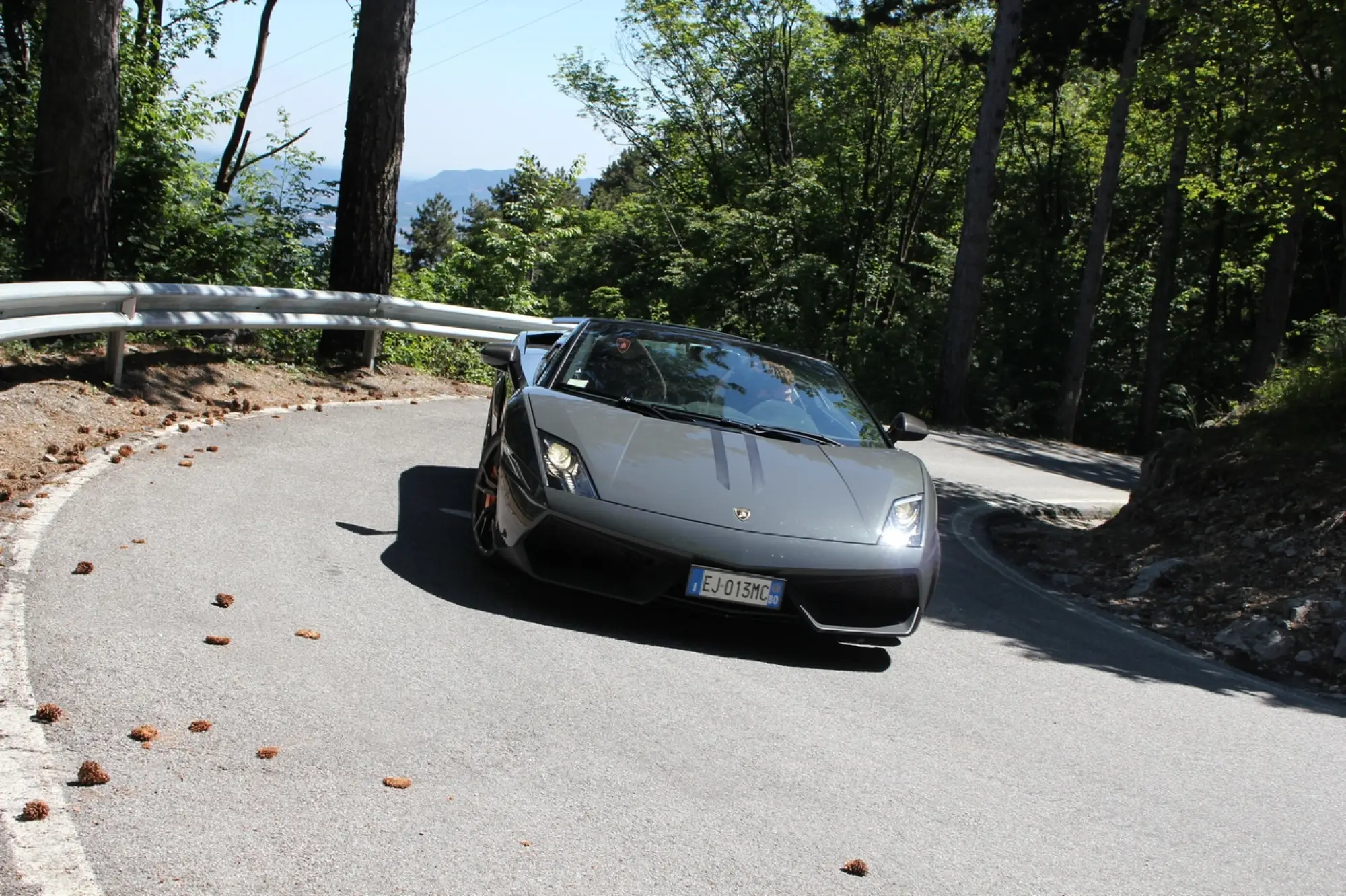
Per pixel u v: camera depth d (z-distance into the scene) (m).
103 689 3.27
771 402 5.87
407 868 2.56
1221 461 9.31
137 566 4.47
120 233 11.48
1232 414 11.07
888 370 30.84
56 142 8.95
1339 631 6.39
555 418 5.09
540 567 4.69
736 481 4.91
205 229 12.13
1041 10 27.14
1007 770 3.85
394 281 17.52
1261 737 4.77
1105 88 30.22
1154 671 5.71
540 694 3.80
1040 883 3.02
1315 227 32.12
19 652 3.44
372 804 2.85
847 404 6.16
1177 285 36.19
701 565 4.54
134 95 12.45
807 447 5.45
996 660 5.36
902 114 38.41
